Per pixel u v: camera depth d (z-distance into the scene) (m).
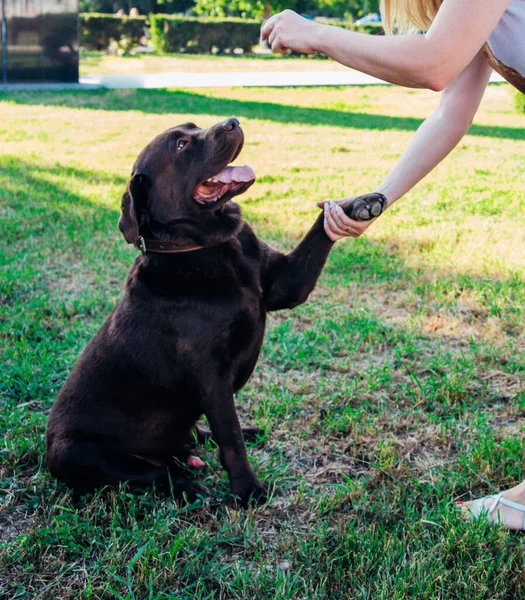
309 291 1.60
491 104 8.55
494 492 1.55
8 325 2.38
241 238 1.58
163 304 1.50
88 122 6.76
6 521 1.51
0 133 6.17
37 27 10.18
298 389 2.01
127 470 1.55
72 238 3.30
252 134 6.20
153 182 1.52
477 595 1.22
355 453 1.71
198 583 1.30
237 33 18.39
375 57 1.10
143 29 18.34
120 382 1.56
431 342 2.29
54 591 1.30
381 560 1.32
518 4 1.18
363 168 4.85
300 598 1.27
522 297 2.57
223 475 1.67
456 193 4.13
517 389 1.98
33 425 1.83
